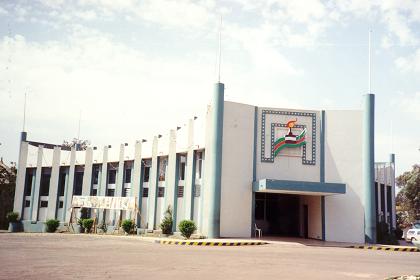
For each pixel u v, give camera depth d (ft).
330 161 97.09
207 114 98.99
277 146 96.48
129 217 116.47
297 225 106.73
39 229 133.80
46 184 141.08
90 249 59.16
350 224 94.53
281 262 49.70
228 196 92.79
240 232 92.68
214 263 46.37
